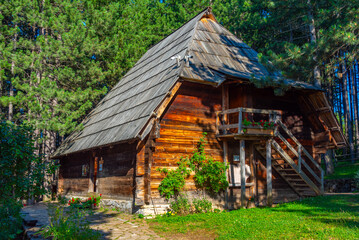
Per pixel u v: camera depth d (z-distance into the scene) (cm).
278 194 1736
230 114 1723
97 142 1717
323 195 1745
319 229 958
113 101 2208
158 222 1234
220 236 985
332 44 1700
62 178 2380
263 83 1533
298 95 1864
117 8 2805
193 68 1548
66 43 2322
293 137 1664
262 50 3011
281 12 2361
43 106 2125
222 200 1541
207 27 1992
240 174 1561
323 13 1986
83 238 882
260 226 1065
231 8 3600
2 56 2234
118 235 1037
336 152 3400
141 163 1384
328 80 2020
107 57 2795
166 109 1473
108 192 1697
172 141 1460
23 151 990
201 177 1470
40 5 2608
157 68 1911
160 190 1393
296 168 1666
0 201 971
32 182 992
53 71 2522
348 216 1140
